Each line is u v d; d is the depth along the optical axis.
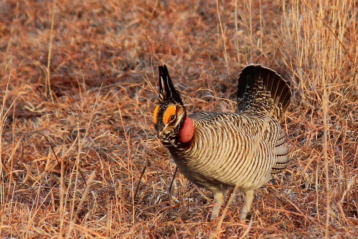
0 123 11.12
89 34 18.92
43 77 16.52
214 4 19.25
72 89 15.71
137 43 17.31
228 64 15.24
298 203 10.56
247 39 15.77
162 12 18.97
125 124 13.82
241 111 11.23
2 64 17.08
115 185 11.38
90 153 12.82
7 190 11.58
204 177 9.73
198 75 15.45
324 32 13.31
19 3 21.39
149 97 14.80
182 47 16.98
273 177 11.80
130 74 16.02
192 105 14.15
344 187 10.59
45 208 10.89
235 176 9.55
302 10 14.16
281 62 14.78
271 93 11.24
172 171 11.95
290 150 12.23
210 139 9.18
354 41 13.40
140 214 10.80
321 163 11.67
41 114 15.06
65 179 11.95
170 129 9.10
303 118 13.09
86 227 9.80
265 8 17.59
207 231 9.72
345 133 12.04
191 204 10.90
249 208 10.30
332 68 13.48
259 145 9.75
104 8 20.22
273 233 9.73
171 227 10.16
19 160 12.62
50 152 12.81
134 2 19.75
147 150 12.80
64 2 20.67
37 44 18.41
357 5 16.33
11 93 15.34
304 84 13.45
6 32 20.00
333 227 9.69
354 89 13.42
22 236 9.76
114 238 9.75
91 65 16.92
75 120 14.19
